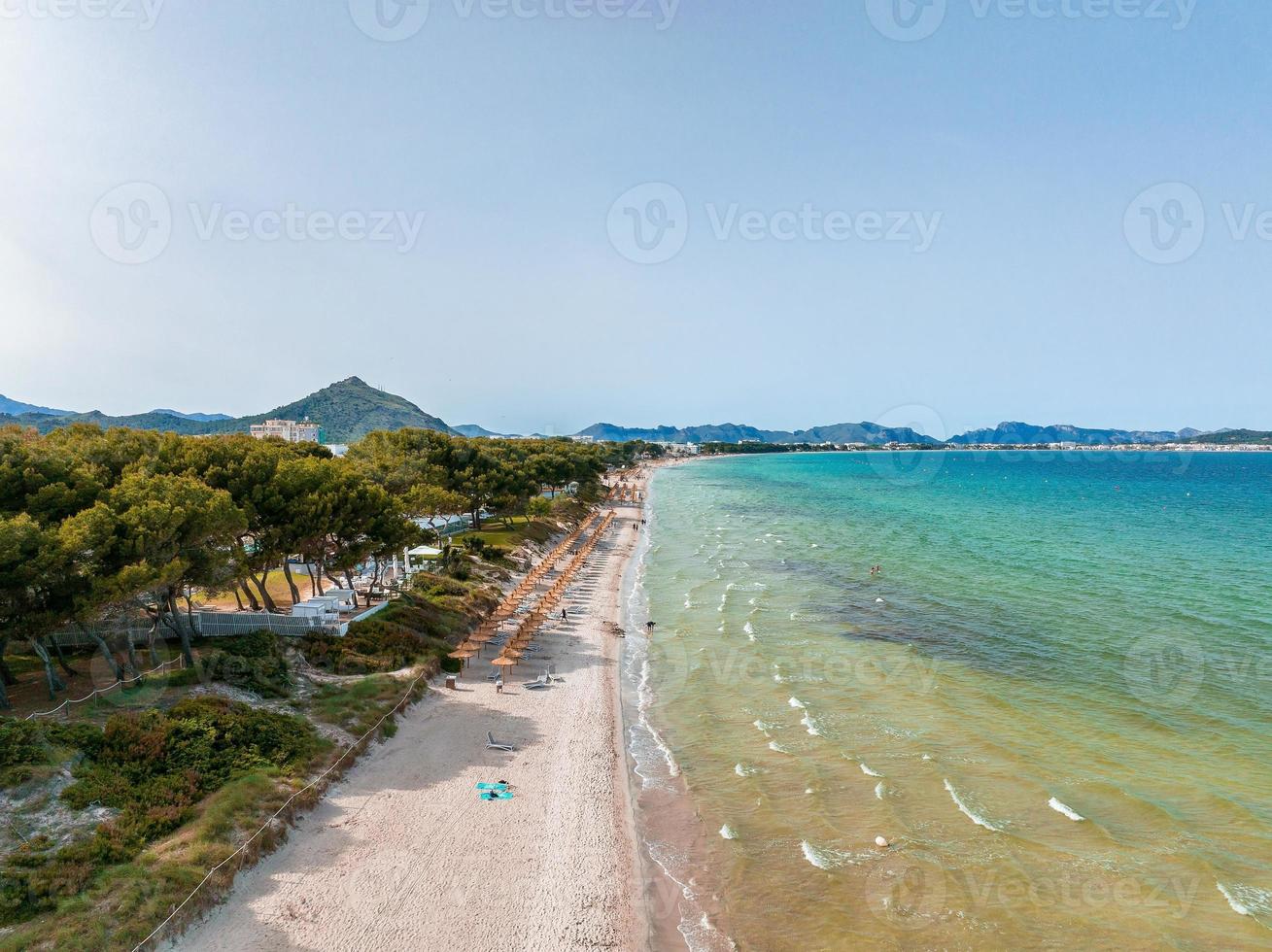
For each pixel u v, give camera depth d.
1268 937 18.17
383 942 17.73
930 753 28.56
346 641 34.84
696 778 27.00
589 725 31.38
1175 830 22.98
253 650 31.38
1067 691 34.91
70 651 30.64
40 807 19.39
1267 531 87.81
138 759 22.34
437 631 40.56
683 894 20.36
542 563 65.12
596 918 19.23
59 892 17.02
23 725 21.81
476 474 71.69
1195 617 47.78
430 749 28.28
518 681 36.25
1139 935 18.34
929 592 55.78
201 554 28.97
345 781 25.25
